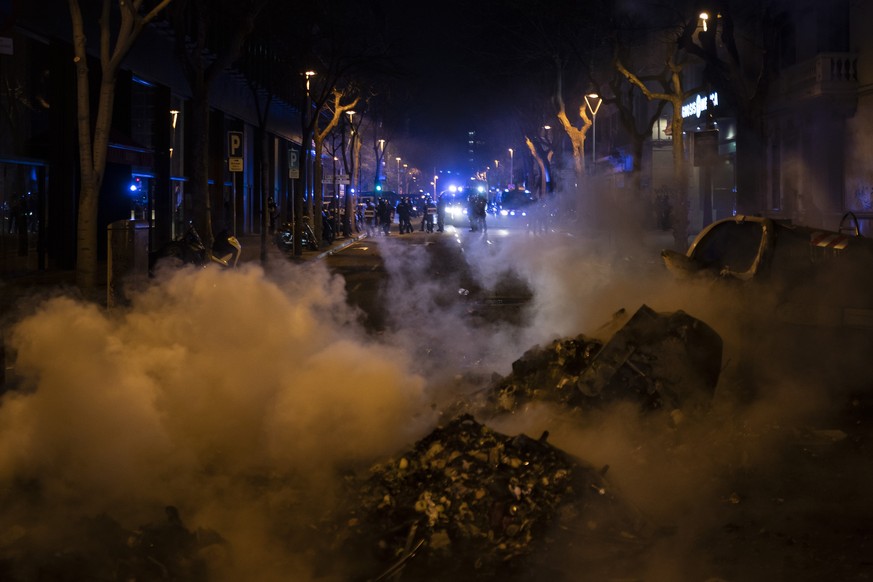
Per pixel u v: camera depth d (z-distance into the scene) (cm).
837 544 552
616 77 4100
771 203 4306
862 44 3462
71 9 1750
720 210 5534
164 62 3653
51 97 2745
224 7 3341
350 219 6266
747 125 3123
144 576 480
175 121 4091
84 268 1769
